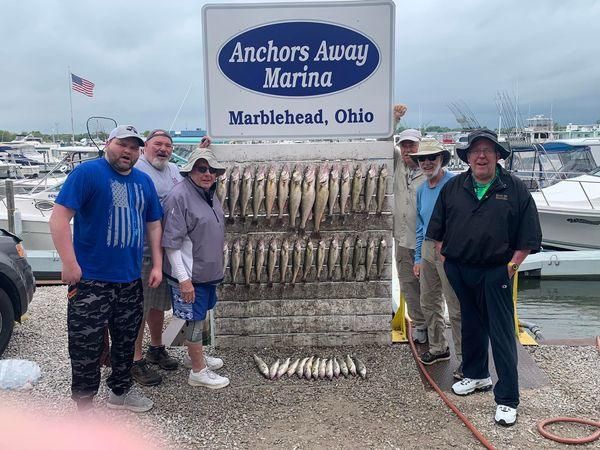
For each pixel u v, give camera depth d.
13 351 5.05
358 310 5.07
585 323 8.70
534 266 10.09
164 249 4.02
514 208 3.56
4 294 4.79
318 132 4.93
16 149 35.59
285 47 4.80
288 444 3.43
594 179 12.88
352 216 4.94
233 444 3.44
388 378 4.43
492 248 3.58
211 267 4.07
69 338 3.52
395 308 6.42
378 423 3.69
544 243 12.27
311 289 5.04
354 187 4.87
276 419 3.76
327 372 4.46
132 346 3.78
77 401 3.55
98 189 3.39
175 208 3.90
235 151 4.87
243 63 4.82
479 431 3.54
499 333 3.64
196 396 4.11
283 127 4.92
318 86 4.86
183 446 3.41
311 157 4.89
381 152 4.89
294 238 4.94
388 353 4.97
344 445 3.41
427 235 4.05
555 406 3.88
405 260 5.10
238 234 4.93
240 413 3.85
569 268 10.16
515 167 14.47
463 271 3.80
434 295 4.59
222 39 4.78
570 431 3.54
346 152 4.89
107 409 3.86
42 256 9.10
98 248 3.45
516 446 3.37
